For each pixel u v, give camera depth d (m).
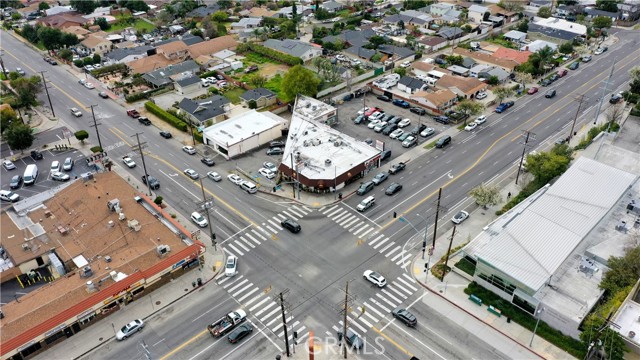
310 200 94.75
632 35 182.12
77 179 96.88
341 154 102.69
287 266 79.69
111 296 70.19
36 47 179.88
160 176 103.19
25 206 90.12
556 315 65.81
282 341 67.38
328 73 139.88
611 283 67.94
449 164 105.25
